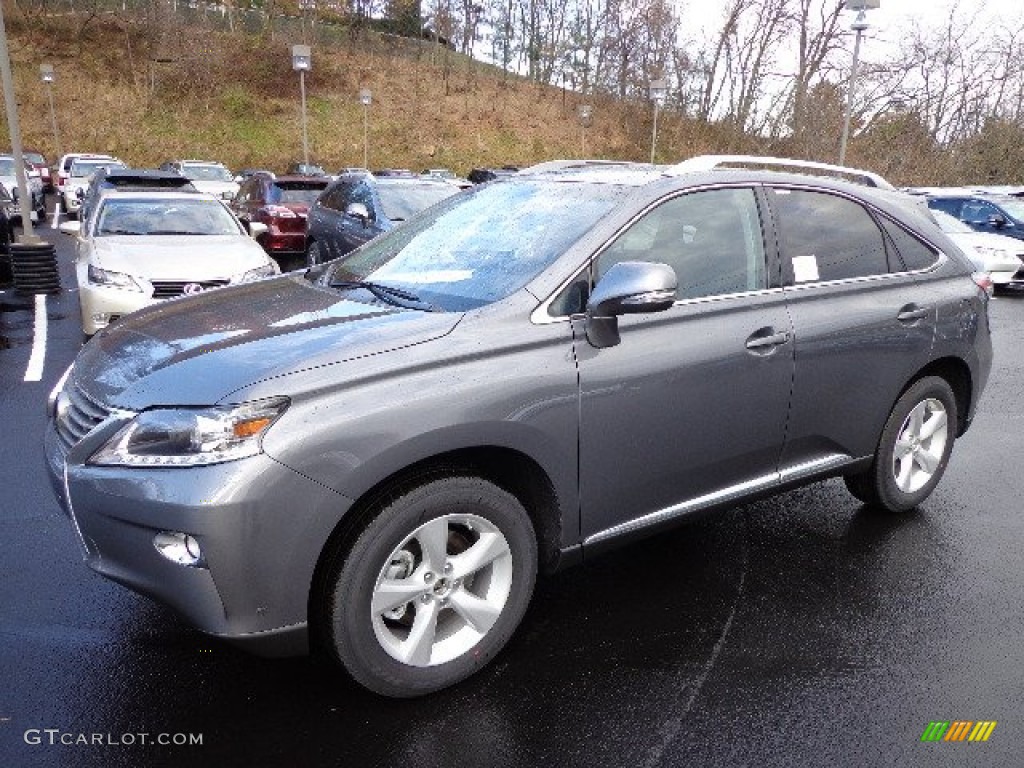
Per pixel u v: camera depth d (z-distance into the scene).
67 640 3.17
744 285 3.50
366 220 9.57
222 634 2.46
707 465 3.42
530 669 3.04
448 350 2.73
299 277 3.88
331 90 46.72
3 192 12.77
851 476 4.23
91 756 2.55
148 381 2.64
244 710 2.79
